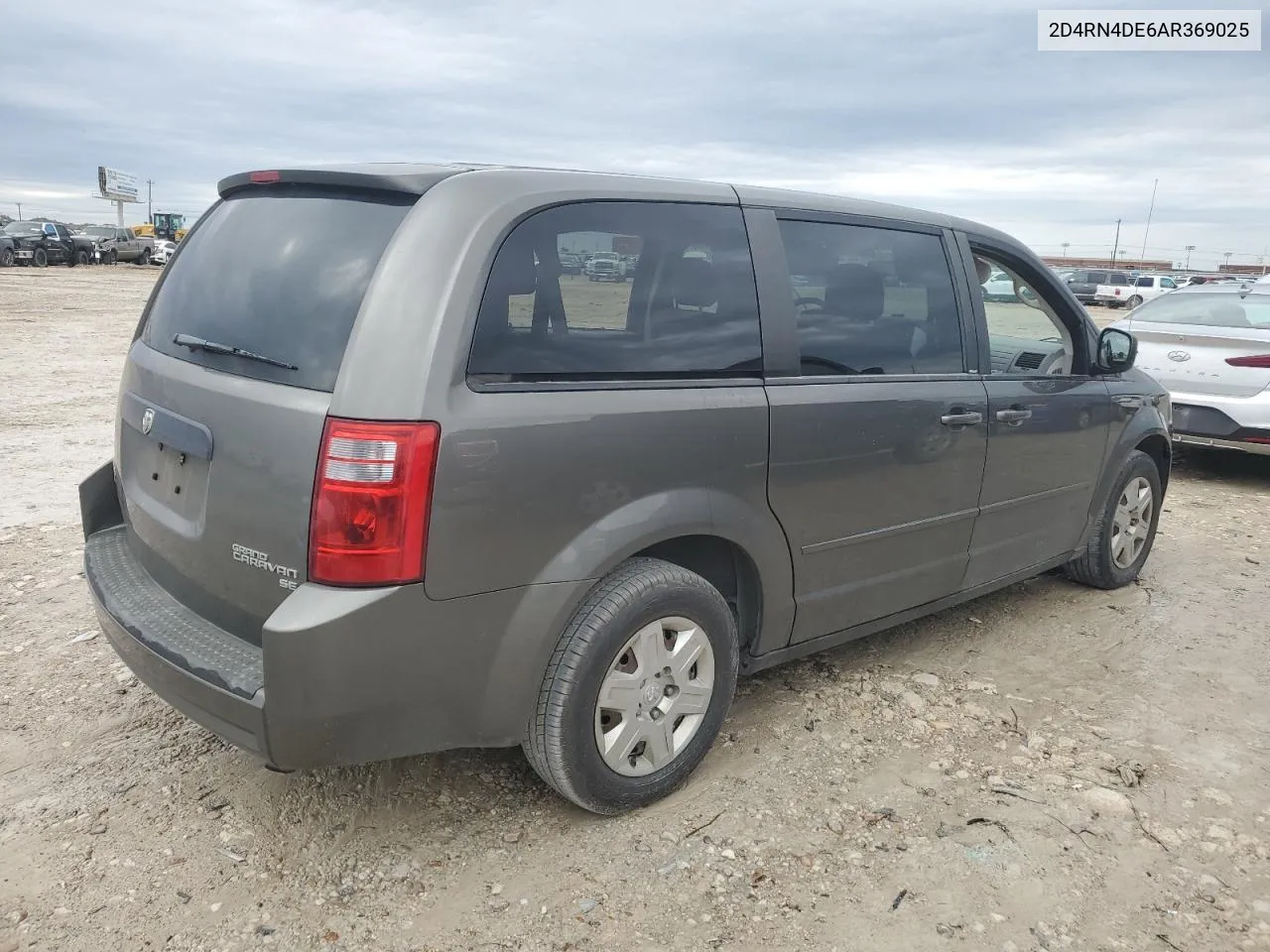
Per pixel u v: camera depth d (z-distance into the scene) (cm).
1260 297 814
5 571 487
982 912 260
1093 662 422
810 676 398
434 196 257
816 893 265
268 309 267
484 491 246
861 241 352
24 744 330
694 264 301
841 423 330
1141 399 490
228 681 243
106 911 252
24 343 1479
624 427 272
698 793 311
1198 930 255
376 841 283
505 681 262
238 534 254
